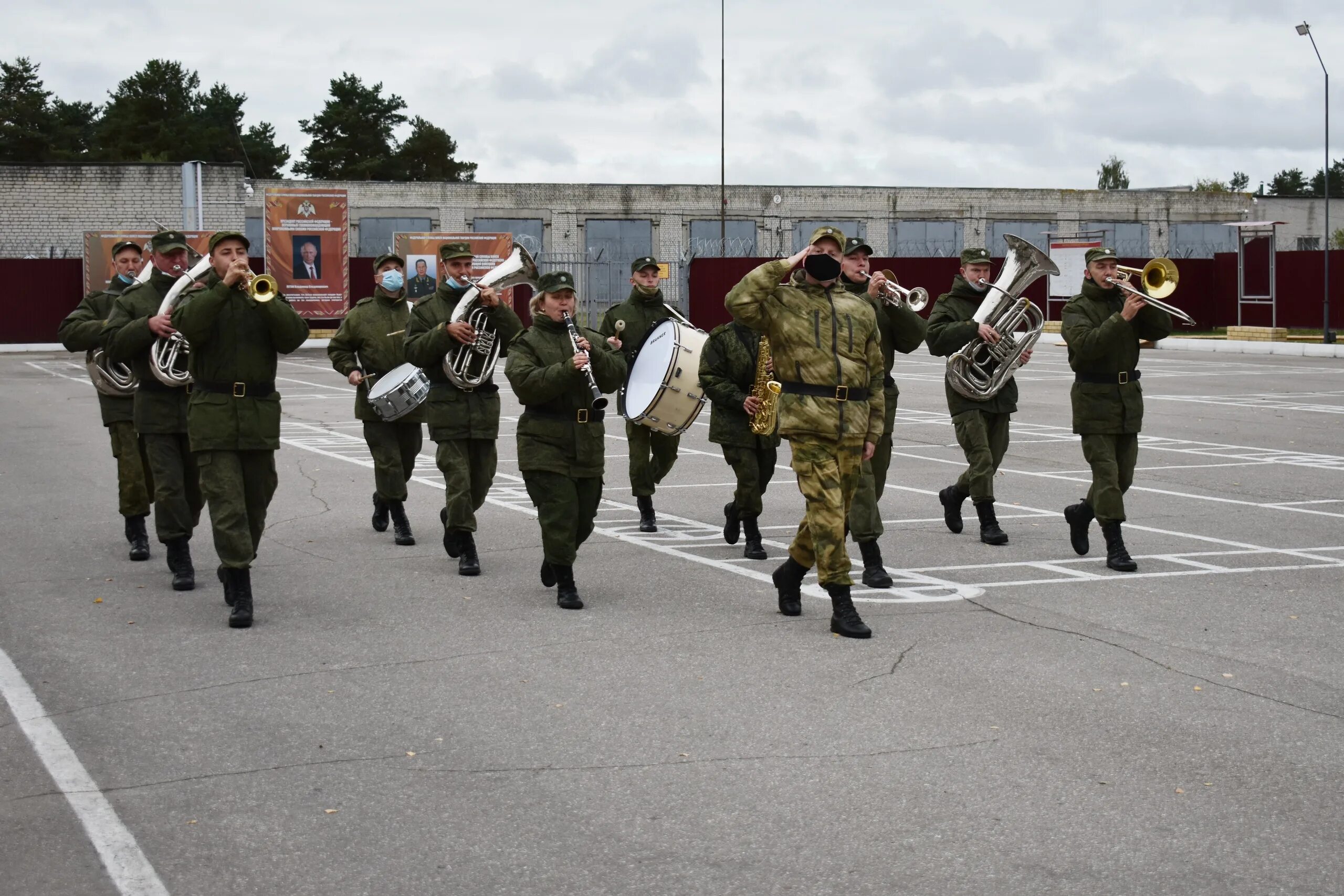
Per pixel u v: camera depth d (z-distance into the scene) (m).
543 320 8.59
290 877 4.64
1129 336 9.46
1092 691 6.64
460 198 59.25
